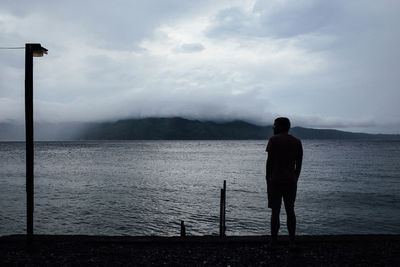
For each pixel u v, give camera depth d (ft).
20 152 402.72
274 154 17.66
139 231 55.16
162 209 72.90
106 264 15.70
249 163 229.86
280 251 17.67
